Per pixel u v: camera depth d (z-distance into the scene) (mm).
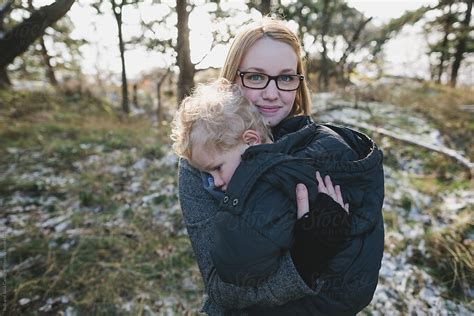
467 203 3547
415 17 7625
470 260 2838
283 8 5852
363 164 959
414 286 2713
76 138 6105
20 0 2150
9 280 2713
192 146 981
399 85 8852
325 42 9195
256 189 883
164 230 3393
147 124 7402
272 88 1090
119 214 3648
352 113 6246
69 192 4141
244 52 1098
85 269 2873
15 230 3342
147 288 2748
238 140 968
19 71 10547
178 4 3670
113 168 4746
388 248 3064
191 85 3902
